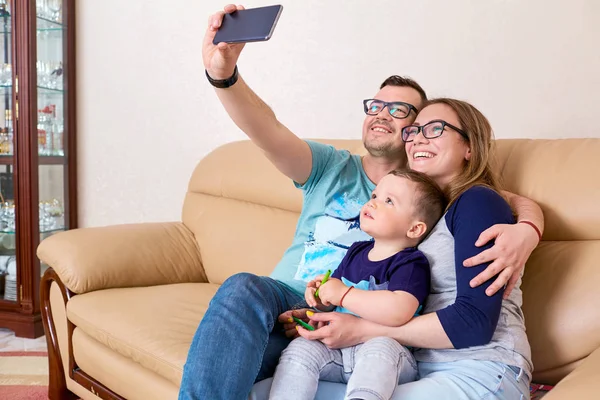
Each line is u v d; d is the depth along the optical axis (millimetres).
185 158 3033
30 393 2197
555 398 965
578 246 1456
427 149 1445
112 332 1728
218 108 2916
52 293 2064
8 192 2977
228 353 1201
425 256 1309
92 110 3248
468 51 2232
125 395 1739
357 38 2490
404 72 2385
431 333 1192
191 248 2357
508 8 2143
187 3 2951
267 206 2273
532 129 2125
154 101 3084
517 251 1221
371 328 1234
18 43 2900
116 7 3139
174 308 1856
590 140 1561
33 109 2914
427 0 2311
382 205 1363
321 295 1296
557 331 1393
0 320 2932
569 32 2035
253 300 1289
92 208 3291
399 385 1168
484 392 1147
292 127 2691
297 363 1218
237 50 1382
